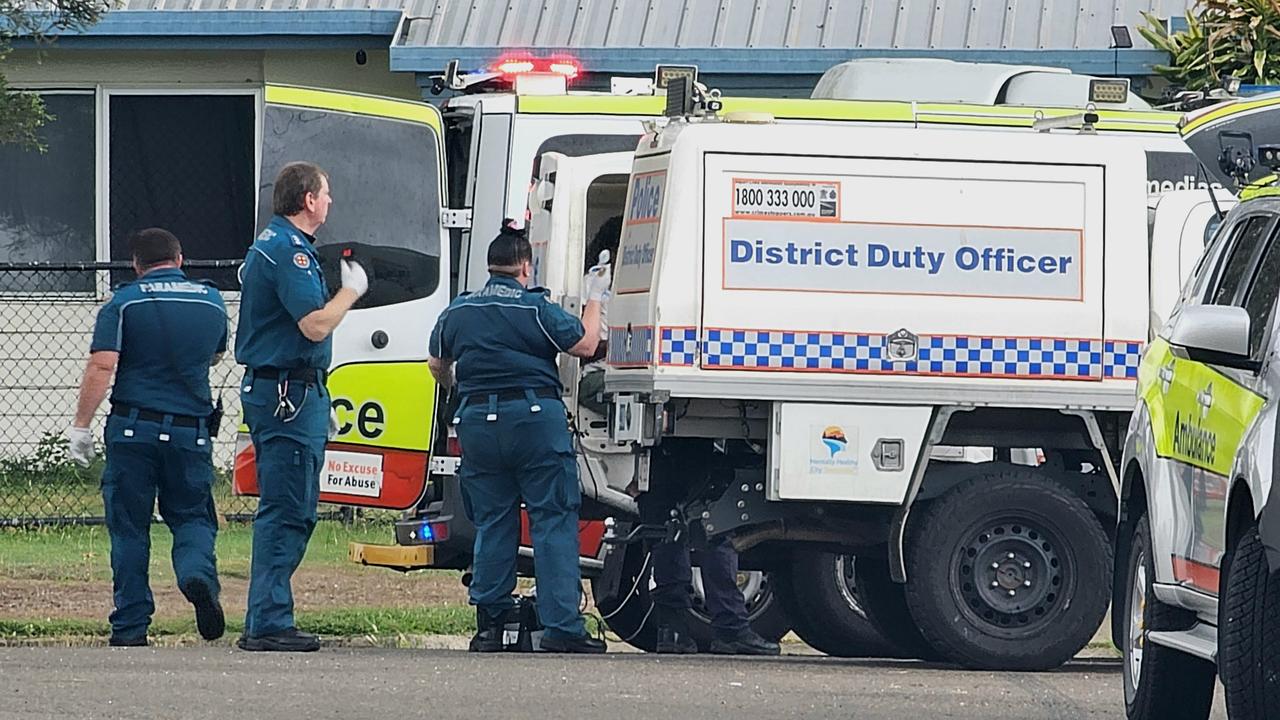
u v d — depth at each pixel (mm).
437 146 37000
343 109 37062
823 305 30797
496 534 32531
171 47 58125
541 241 34688
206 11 57656
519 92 37156
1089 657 37188
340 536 46562
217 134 59469
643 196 31688
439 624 36500
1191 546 22797
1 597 38594
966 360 30984
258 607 31047
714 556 34250
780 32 55625
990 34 54875
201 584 32000
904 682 28312
